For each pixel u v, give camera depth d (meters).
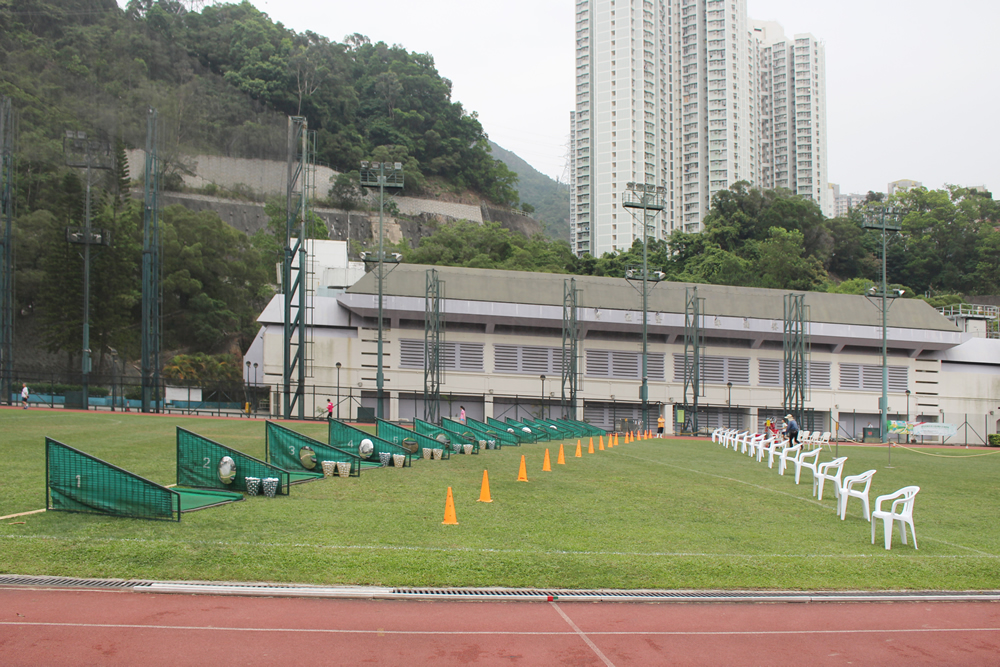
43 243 75.62
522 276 69.25
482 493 16.77
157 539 11.09
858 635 9.13
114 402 53.31
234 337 92.06
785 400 65.94
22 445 24.00
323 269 71.00
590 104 186.62
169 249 84.69
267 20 161.62
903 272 135.62
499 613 9.27
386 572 10.35
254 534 11.80
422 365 63.47
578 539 12.94
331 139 140.75
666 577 10.99
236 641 7.86
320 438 31.77
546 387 65.12
